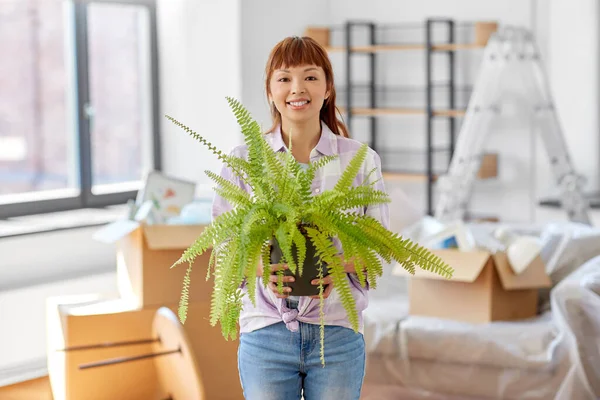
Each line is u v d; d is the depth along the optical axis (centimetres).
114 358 337
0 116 497
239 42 556
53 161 522
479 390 348
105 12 542
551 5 586
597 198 572
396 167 675
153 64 570
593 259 363
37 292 429
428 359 355
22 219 496
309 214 204
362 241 202
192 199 361
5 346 413
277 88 222
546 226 408
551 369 336
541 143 607
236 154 226
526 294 367
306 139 226
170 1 564
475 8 627
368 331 364
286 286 209
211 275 347
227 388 352
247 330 224
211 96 561
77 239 480
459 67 644
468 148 557
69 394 334
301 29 636
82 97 528
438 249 365
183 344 298
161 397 347
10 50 498
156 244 335
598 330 334
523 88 609
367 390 366
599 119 578
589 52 576
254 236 201
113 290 468
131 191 559
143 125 569
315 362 219
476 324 353
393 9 661
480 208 634
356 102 686
